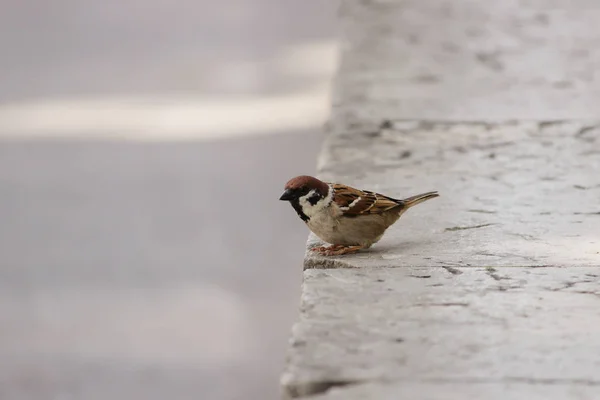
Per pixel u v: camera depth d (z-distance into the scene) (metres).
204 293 13.59
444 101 13.69
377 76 15.20
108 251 15.30
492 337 6.56
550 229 8.80
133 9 38.66
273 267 14.69
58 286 14.03
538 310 7.01
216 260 14.93
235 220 16.66
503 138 11.94
